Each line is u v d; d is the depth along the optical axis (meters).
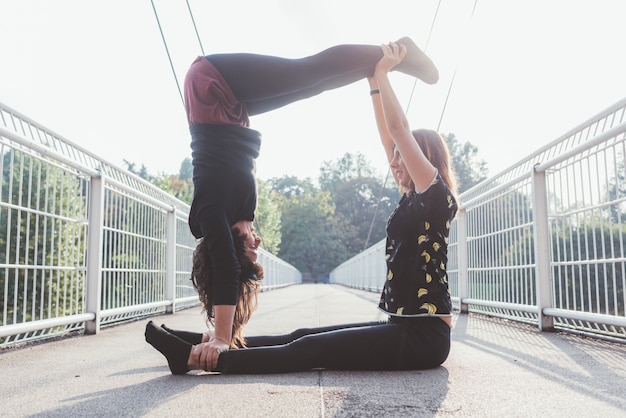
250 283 2.19
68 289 3.62
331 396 1.70
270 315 5.73
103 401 1.68
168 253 5.96
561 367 2.31
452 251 6.23
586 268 3.38
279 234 42.28
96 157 3.97
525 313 4.48
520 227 4.32
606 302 3.17
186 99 2.14
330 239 64.62
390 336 2.10
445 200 2.17
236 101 2.11
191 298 6.69
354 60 2.20
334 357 2.08
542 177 3.92
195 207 2.09
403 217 2.20
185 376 2.09
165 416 1.48
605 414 1.51
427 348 2.12
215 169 2.06
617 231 3.05
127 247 4.68
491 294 5.03
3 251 2.92
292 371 2.11
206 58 2.11
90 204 3.90
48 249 3.37
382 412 1.52
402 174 2.28
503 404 1.62
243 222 2.17
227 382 1.93
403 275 2.16
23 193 3.08
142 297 5.10
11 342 3.06
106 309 4.18
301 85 2.13
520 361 2.48
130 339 3.53
